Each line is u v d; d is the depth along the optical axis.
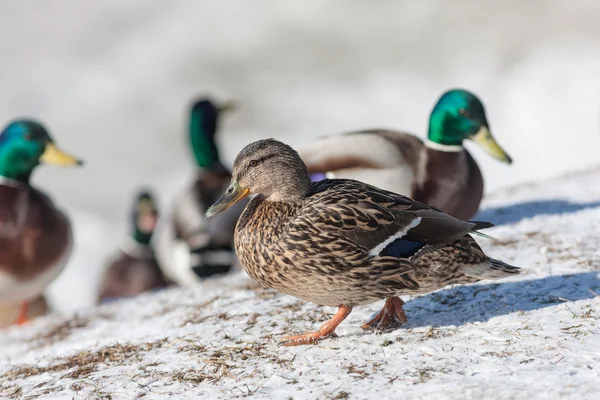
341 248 6.70
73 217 31.62
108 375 7.25
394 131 11.36
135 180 39.38
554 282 8.05
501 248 9.66
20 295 12.56
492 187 34.47
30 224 12.16
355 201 6.89
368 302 7.08
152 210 18.89
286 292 7.11
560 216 11.16
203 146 17.88
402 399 5.88
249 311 8.59
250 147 7.20
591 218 10.78
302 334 7.32
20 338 10.18
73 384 7.16
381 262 6.72
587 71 41.50
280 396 6.21
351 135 11.05
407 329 7.31
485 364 6.32
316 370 6.62
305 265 6.79
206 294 10.02
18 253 12.13
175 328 8.59
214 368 6.99
